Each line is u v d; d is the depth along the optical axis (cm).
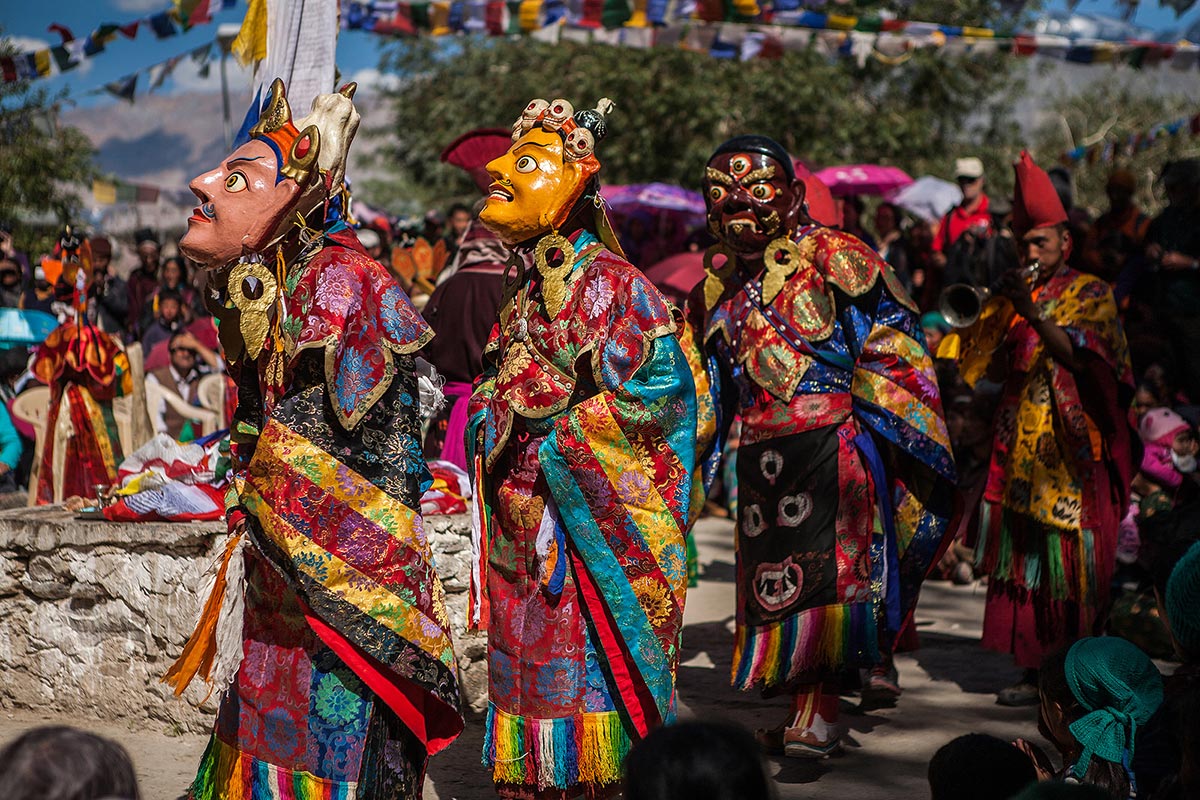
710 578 903
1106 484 595
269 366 373
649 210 1689
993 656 679
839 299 508
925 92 2500
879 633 515
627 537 387
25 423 1014
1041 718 353
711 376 527
